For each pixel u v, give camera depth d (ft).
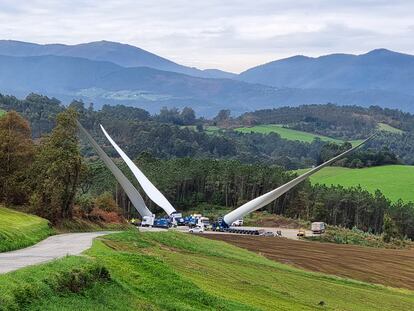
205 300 99.14
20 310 63.72
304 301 133.08
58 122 267.39
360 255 286.46
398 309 152.56
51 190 257.55
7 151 274.36
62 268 79.15
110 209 333.83
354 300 153.38
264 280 153.79
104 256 108.47
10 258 113.80
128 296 84.94
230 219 397.19
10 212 237.04
